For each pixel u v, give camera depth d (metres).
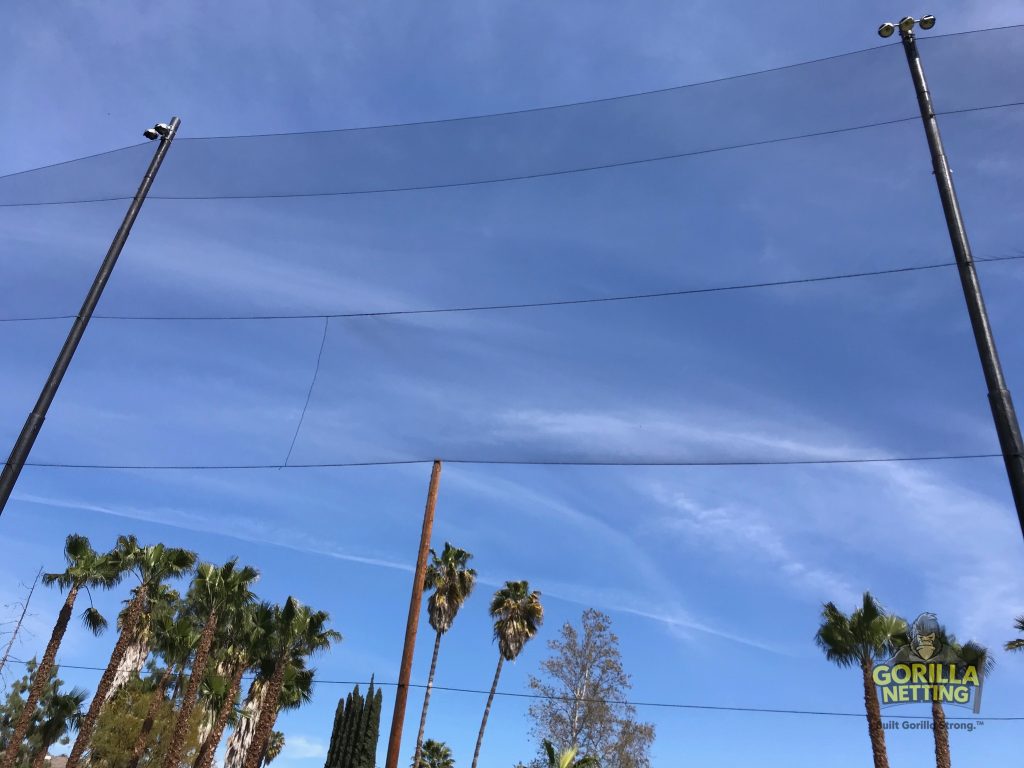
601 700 32.28
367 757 46.97
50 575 28.11
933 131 6.62
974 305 5.54
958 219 6.03
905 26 7.31
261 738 27.45
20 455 7.46
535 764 32.12
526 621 37.16
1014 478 4.71
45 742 30.88
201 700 30.97
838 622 18.20
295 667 32.66
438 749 45.22
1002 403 5.01
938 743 14.89
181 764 29.75
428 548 13.19
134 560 29.61
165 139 10.88
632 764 32.16
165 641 31.75
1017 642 18.56
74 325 8.46
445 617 36.34
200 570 29.30
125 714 30.38
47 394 7.81
